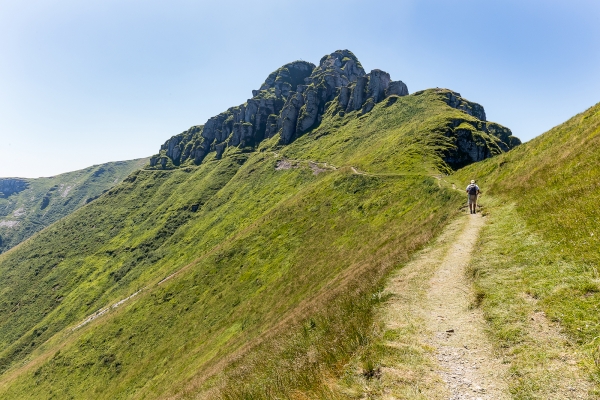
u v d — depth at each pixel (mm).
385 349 9805
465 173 55438
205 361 45375
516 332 9203
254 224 99375
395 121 155875
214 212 152000
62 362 79375
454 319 11016
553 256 12242
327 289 33750
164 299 84062
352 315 13492
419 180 62688
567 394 6812
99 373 71125
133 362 68562
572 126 30078
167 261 127125
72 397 67812
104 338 81188
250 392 10859
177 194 192750
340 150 155375
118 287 125938
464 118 110625
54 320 121188
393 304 13148
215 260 86875
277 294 55188
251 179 165750
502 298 11188
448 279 14438
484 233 19109
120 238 168875
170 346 65062
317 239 67625
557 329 8766
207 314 67875
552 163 23328
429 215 39969
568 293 9820
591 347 7676
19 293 147875
